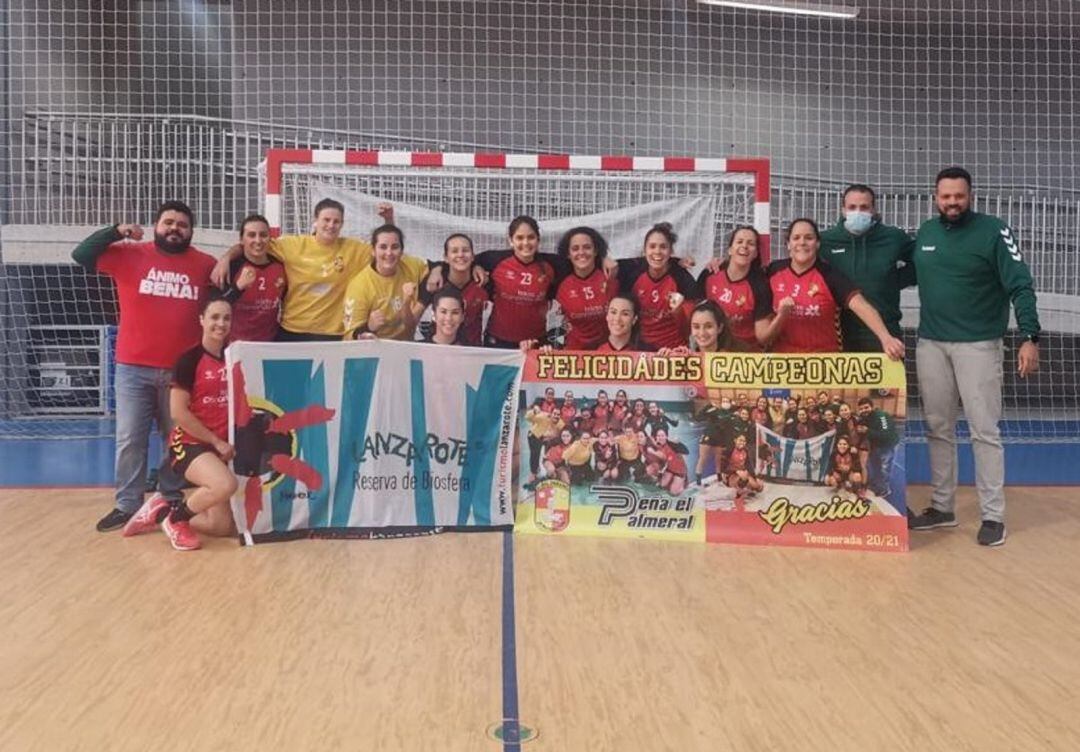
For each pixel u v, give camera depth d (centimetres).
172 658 262
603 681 247
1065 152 1035
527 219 471
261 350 403
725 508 414
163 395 440
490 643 275
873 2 971
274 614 302
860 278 448
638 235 534
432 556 380
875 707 232
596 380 423
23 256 859
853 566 372
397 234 470
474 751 205
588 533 419
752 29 1018
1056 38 1027
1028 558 388
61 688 240
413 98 980
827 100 1027
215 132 971
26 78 905
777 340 453
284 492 406
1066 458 674
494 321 480
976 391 420
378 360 416
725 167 528
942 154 1031
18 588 331
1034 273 1031
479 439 424
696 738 213
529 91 991
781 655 268
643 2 1000
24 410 881
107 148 948
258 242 450
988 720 225
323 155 521
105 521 428
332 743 209
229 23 979
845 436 407
